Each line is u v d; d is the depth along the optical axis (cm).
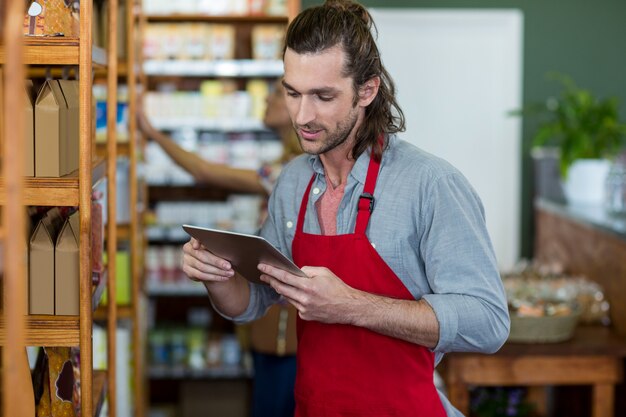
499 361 356
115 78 285
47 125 208
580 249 486
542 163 636
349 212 210
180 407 544
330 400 209
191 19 527
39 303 214
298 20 195
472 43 664
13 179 138
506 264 677
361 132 207
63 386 228
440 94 668
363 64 194
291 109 197
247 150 536
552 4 658
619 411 398
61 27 213
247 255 200
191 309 568
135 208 355
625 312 386
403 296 206
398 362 206
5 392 139
